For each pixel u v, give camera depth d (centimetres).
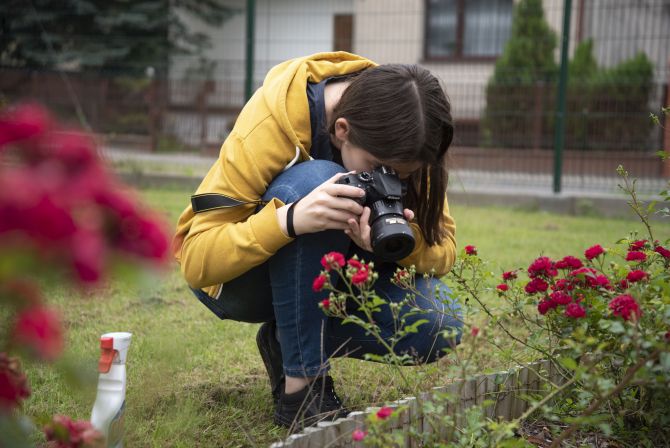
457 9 1052
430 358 187
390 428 152
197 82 895
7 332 93
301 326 174
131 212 83
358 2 1072
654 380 138
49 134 82
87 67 1116
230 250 170
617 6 887
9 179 77
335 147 185
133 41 1108
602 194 703
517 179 787
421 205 185
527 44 910
